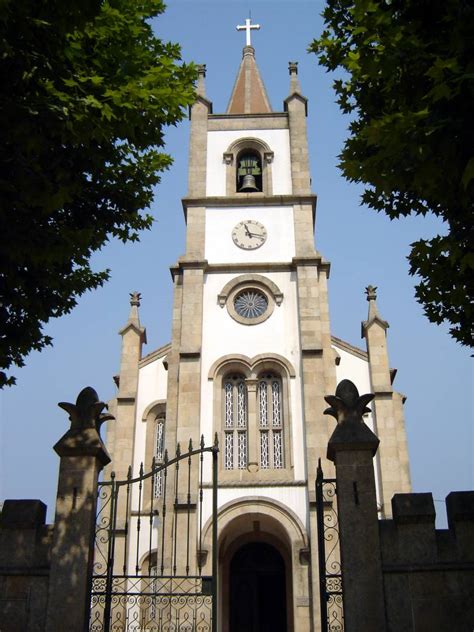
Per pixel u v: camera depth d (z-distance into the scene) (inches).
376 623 417.1
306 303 1122.7
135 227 560.7
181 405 1054.4
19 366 534.0
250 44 1498.5
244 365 1099.3
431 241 479.8
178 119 510.3
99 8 389.4
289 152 1269.7
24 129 405.7
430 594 425.1
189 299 1135.0
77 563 434.6
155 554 1030.4
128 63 477.7
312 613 925.2
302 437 1044.5
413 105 428.5
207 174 1255.5
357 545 433.7
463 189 396.5
